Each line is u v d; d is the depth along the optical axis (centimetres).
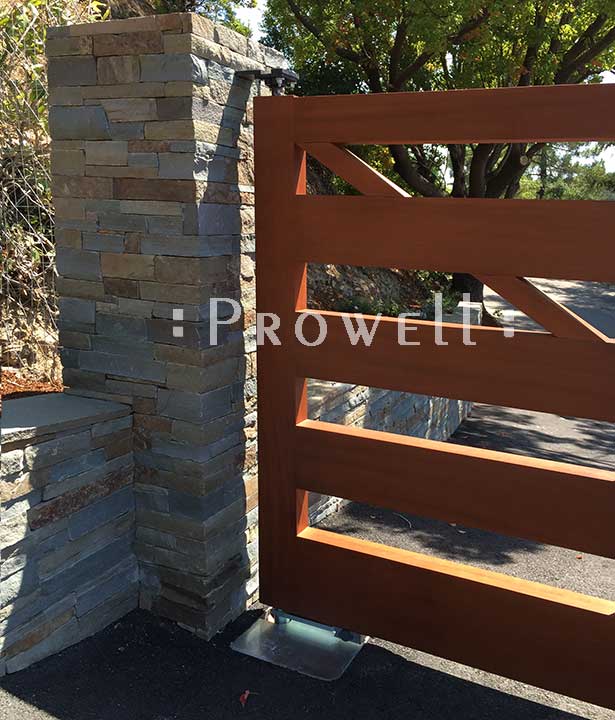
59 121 329
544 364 288
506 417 819
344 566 342
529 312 287
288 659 330
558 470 292
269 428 350
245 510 364
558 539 295
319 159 316
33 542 298
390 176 1324
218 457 339
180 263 314
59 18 448
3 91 427
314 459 342
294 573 356
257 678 315
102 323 340
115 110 314
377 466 328
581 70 1241
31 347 432
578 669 296
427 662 334
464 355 303
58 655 317
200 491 330
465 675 326
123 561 349
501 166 1337
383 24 1075
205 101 304
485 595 311
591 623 291
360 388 505
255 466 370
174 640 338
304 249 325
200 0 1176
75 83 321
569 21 1169
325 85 1243
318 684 313
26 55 432
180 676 312
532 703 308
